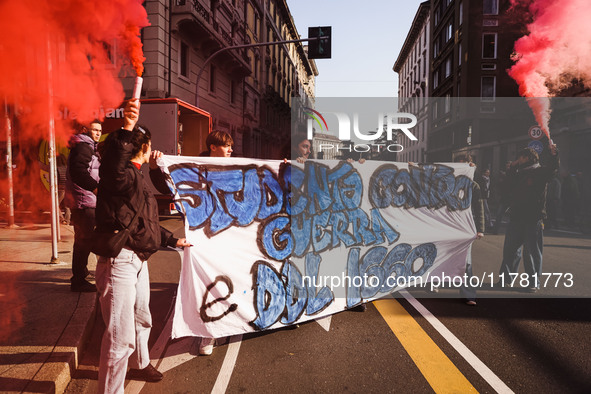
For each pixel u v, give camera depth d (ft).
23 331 10.39
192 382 9.04
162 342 11.23
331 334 11.76
